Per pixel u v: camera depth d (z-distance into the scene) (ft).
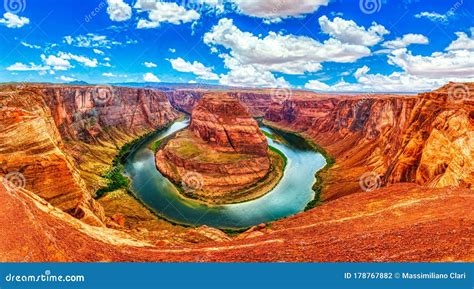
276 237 83.10
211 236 120.16
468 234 65.57
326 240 74.28
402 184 120.78
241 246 77.25
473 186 115.75
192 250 75.82
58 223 76.79
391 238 69.87
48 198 121.49
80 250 65.92
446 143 152.56
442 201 91.20
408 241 67.10
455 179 123.75
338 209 102.68
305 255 66.64
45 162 125.80
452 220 74.69
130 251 73.36
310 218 99.09
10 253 56.29
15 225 62.54
